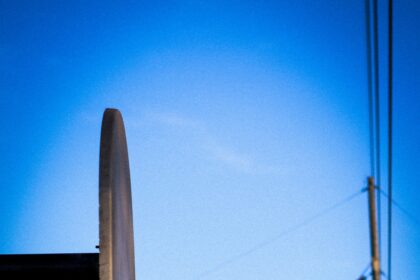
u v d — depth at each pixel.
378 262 12.58
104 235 11.80
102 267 11.60
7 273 15.11
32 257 15.30
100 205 11.98
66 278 15.20
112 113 13.30
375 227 12.75
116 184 13.37
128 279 16.77
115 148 13.38
